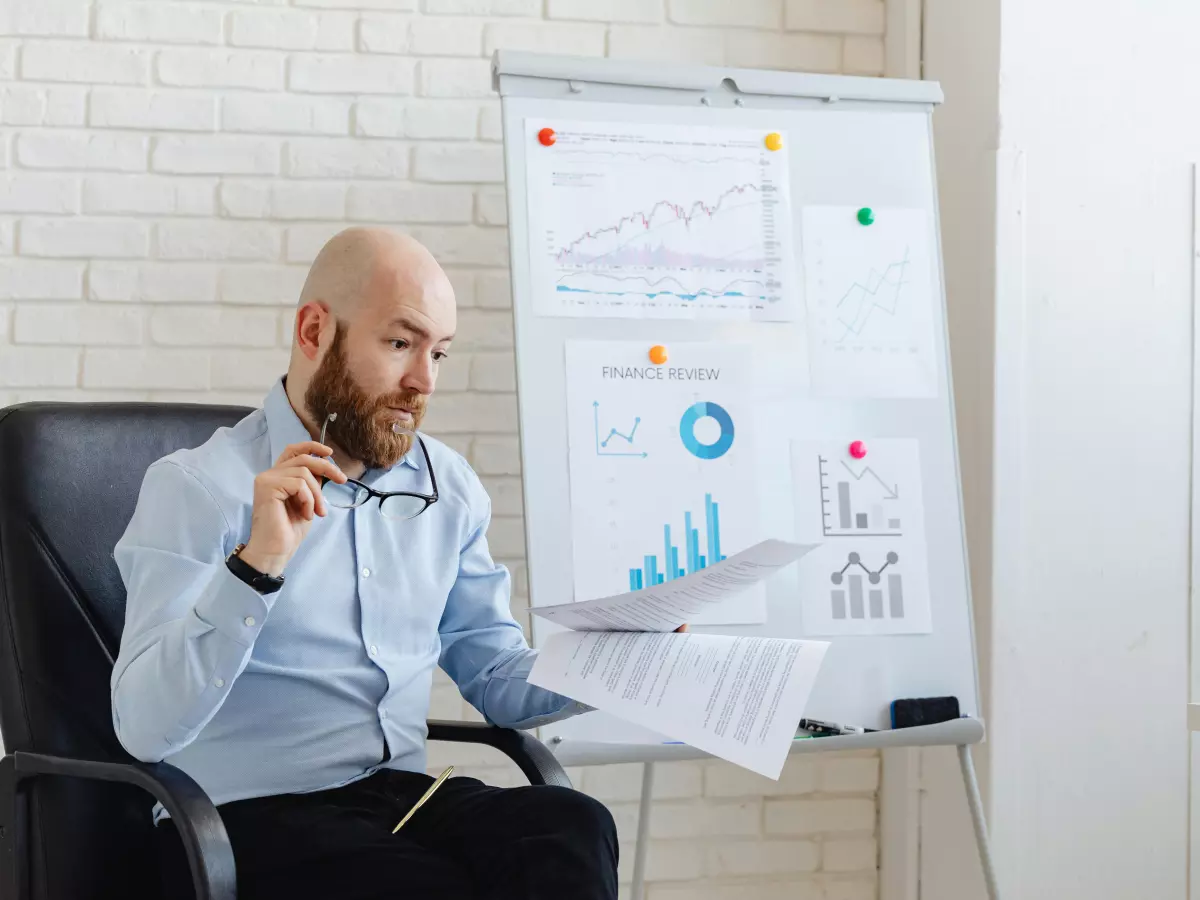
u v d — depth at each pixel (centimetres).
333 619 150
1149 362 237
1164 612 236
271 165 230
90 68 225
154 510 142
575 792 136
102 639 152
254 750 145
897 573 204
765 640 137
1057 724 232
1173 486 237
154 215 227
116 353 226
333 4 232
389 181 234
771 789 250
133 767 128
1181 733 237
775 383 204
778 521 200
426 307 148
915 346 211
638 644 140
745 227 207
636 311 201
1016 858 229
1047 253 232
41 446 153
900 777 248
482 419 236
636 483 196
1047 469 232
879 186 214
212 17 228
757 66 247
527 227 199
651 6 243
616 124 205
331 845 131
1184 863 237
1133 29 236
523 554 238
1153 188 237
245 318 229
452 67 236
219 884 117
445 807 142
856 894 253
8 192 222
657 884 245
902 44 249
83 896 144
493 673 164
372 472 156
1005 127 230
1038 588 231
